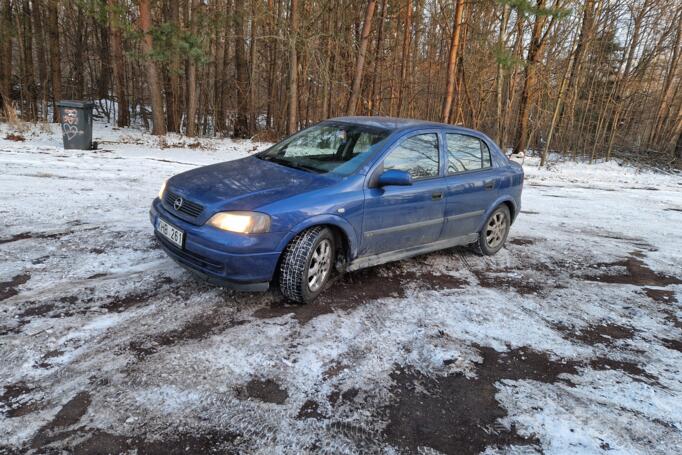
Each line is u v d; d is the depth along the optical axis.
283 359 2.97
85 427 2.27
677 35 22.78
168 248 3.68
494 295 4.32
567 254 5.83
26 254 4.24
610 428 2.61
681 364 3.38
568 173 15.50
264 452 2.22
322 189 3.70
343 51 18.58
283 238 3.44
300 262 3.52
